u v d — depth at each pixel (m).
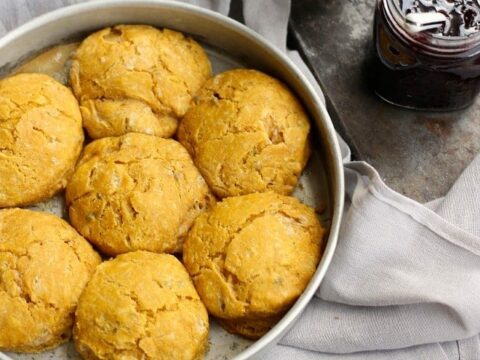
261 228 0.39
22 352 0.39
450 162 0.49
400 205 0.44
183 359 0.37
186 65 0.44
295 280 0.39
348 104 0.50
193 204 0.41
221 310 0.38
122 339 0.36
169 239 0.40
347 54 0.52
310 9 0.53
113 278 0.38
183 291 0.38
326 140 0.43
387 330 0.44
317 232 0.41
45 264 0.38
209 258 0.39
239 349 0.40
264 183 0.41
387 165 0.49
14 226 0.39
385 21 0.45
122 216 0.39
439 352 0.45
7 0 0.47
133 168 0.40
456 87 0.47
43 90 0.42
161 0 0.44
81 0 0.48
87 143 0.44
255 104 0.42
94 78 0.43
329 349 0.45
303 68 0.50
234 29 0.45
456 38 0.44
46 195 0.41
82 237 0.40
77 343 0.38
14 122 0.40
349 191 0.47
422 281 0.43
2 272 0.38
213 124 0.42
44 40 0.45
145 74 0.43
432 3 0.45
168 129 0.43
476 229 0.45
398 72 0.47
